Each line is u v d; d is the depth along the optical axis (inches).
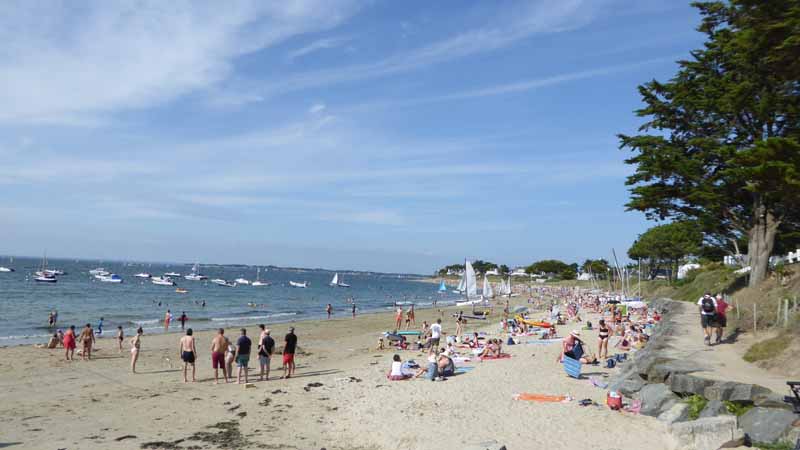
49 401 641.6
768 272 1059.9
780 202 1000.2
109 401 639.1
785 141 580.1
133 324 1755.7
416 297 4734.3
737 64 987.3
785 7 555.5
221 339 749.9
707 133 1105.4
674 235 2898.6
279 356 1071.0
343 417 553.9
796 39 539.5
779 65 621.0
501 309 2874.0
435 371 744.3
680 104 1077.1
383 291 5920.3
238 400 640.4
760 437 361.7
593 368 778.2
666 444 410.0
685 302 1684.3
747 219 1144.2
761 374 506.0
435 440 462.3
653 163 1102.4
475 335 1162.6
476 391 648.4
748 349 627.5
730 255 1835.6
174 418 559.2
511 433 472.1
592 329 1421.0
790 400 357.1
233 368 899.4
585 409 540.4
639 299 2512.3
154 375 820.0
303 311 2679.6
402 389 681.0
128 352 1079.6
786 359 526.3
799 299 755.4
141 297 3083.2
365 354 1122.7
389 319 2190.0
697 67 1075.9
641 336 1015.0
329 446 460.1
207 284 5246.1
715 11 1026.1
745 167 705.6
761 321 764.6
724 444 362.3
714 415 423.2
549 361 872.9
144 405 617.6
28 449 460.1
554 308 2071.9
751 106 965.2
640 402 528.4
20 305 2298.2
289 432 504.1
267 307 2869.1
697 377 483.2
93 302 2615.7
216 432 507.5
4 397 663.8
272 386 727.7
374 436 484.4
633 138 1146.7
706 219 1189.7
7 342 1240.8
